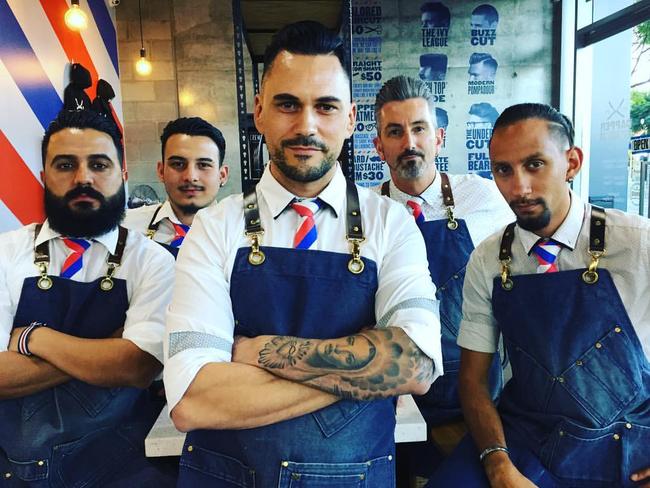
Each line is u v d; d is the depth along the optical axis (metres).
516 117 1.44
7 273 1.47
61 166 1.45
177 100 5.64
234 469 1.12
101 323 1.48
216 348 1.11
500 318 1.56
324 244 1.20
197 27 5.57
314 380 1.08
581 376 1.41
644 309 1.40
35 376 1.37
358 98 5.83
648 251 1.38
